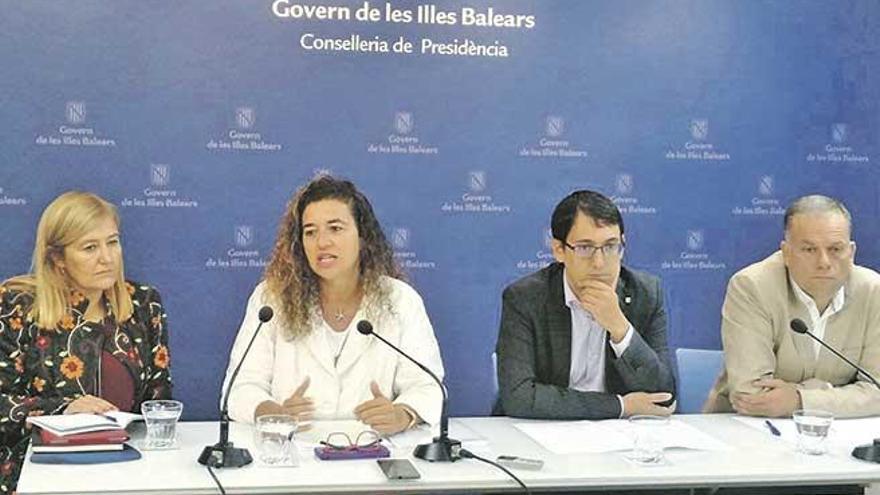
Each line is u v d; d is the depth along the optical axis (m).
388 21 4.04
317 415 3.22
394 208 4.08
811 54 4.33
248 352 3.25
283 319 3.26
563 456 2.78
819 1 4.32
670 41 4.23
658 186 4.25
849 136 4.38
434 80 4.08
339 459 2.72
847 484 2.77
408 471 2.54
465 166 4.12
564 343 3.45
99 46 3.84
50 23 3.81
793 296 3.44
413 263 4.11
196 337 3.98
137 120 3.88
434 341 3.36
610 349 3.46
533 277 3.53
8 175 3.80
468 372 4.18
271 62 3.97
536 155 4.17
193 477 2.52
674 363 3.79
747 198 4.32
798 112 4.33
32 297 3.39
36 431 2.86
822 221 3.32
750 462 2.74
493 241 4.16
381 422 2.98
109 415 2.94
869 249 4.42
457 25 4.09
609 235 3.38
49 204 3.83
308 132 4.01
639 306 3.53
